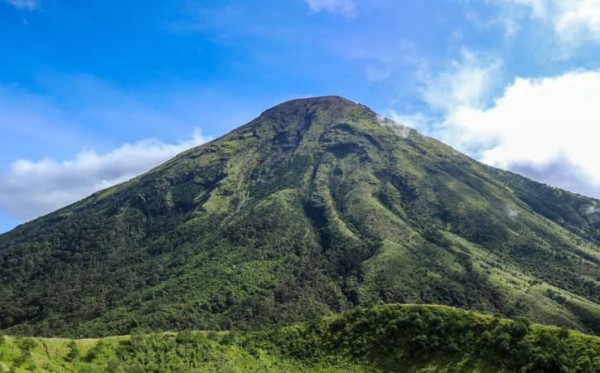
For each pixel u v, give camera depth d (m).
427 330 101.94
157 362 91.75
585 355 84.75
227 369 96.56
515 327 93.56
